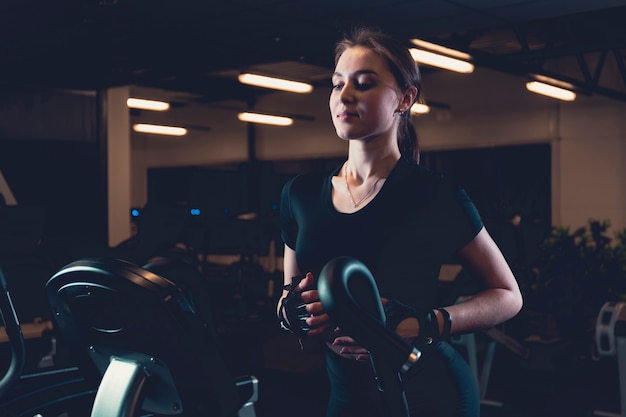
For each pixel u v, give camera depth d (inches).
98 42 291.1
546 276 229.1
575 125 448.5
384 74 44.9
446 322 41.4
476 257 47.3
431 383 46.2
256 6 240.4
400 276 45.8
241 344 268.4
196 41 291.7
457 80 499.2
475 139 490.6
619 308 126.8
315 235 48.6
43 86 338.0
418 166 47.6
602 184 438.0
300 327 41.7
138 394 43.8
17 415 68.4
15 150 329.4
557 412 183.0
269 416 175.5
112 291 41.1
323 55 319.0
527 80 465.4
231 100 597.6
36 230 167.9
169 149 653.3
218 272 508.1
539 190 466.0
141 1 234.5
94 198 357.4
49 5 237.5
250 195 599.2
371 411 48.3
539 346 207.5
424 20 252.1
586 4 227.9
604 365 229.1
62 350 147.9
